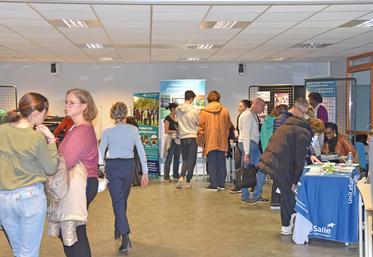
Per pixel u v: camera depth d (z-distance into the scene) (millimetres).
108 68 11117
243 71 11172
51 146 2885
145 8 5145
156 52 9094
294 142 4816
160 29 6523
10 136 2758
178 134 9195
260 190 6926
